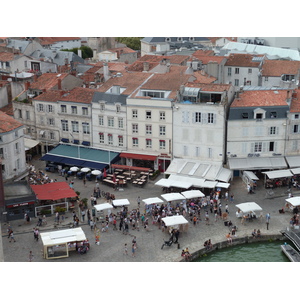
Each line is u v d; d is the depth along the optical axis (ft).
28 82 401.49
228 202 309.83
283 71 435.94
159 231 277.64
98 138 365.40
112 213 299.79
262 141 331.57
